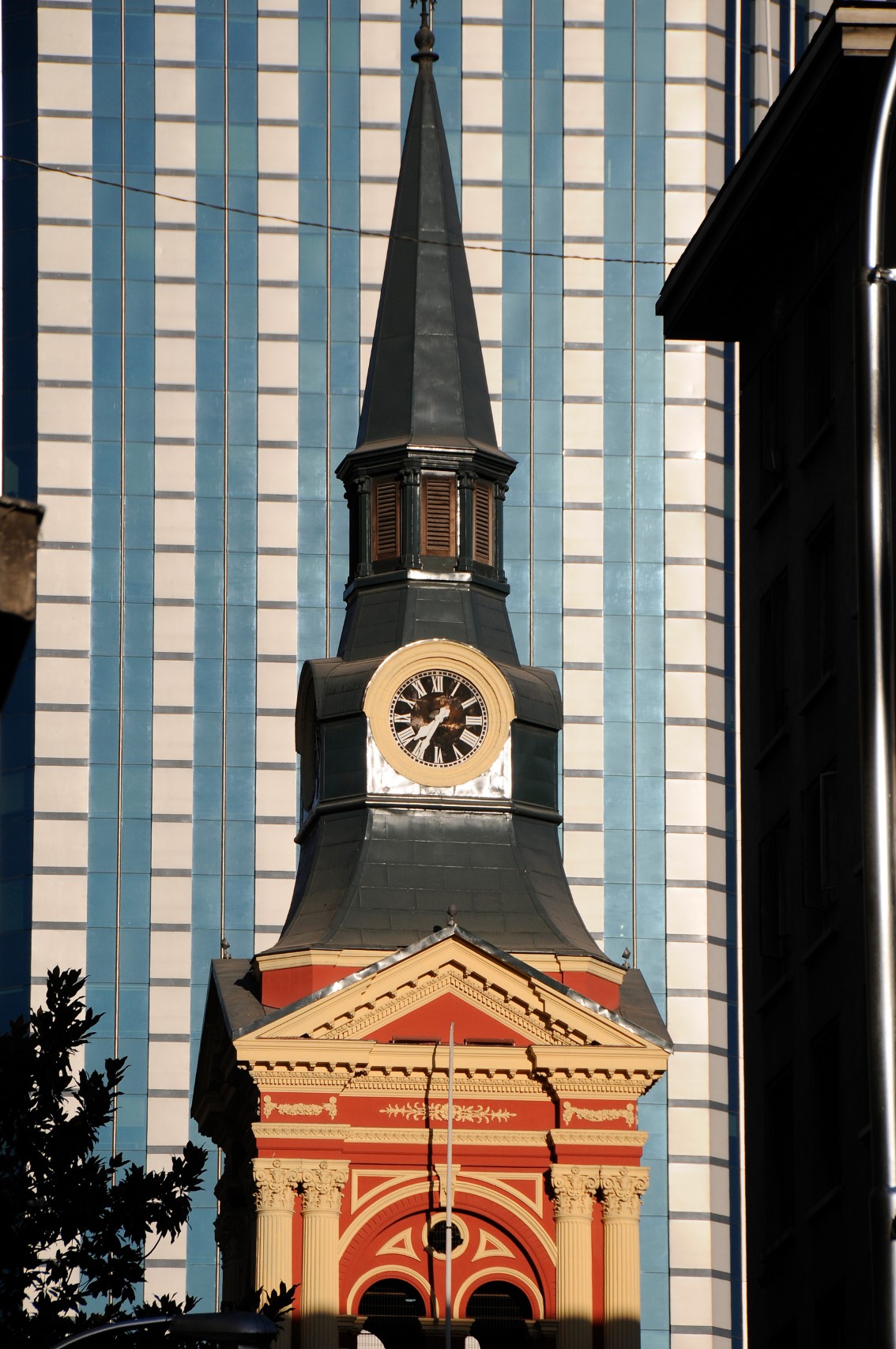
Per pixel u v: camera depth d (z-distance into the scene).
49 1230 145.50
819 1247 154.25
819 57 155.25
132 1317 120.06
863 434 98.38
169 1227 148.00
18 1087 148.00
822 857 157.00
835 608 158.75
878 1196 91.12
